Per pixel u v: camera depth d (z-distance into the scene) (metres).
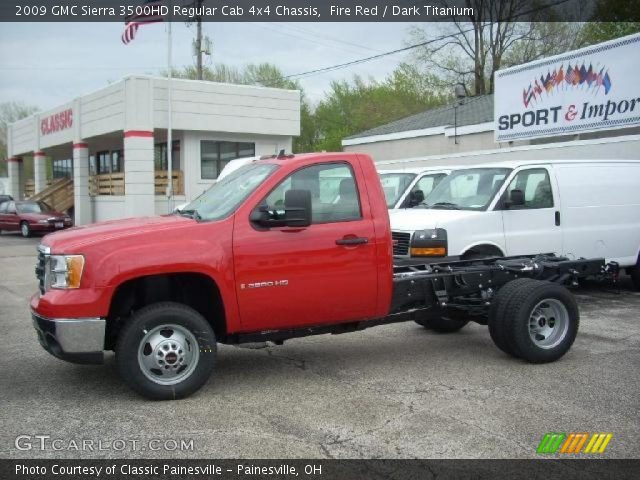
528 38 34.72
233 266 5.33
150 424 4.77
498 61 35.44
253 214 5.46
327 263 5.64
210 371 5.35
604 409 5.06
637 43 12.81
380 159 24.19
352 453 4.28
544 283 6.37
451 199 9.33
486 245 8.55
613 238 9.71
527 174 9.06
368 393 5.48
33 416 4.94
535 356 6.27
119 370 5.12
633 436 4.54
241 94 25.20
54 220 25.22
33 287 11.96
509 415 4.94
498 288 6.77
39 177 33.22
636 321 8.26
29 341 7.42
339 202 5.79
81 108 26.89
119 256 5.04
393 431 4.64
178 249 5.16
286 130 26.52
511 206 8.77
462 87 20.70
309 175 5.72
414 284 6.30
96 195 27.34
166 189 24.55
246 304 5.39
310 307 5.63
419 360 6.56
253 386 5.69
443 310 6.58
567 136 16.17
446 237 8.12
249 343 5.89
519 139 16.09
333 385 5.71
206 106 24.41
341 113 45.34
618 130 14.92
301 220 5.29
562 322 6.44
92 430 4.66
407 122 24.86
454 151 20.77
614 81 13.37
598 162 9.73
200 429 4.68
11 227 25.92
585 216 9.40
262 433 4.61
